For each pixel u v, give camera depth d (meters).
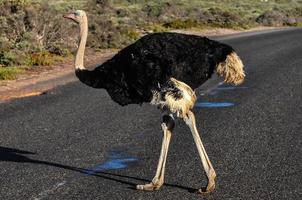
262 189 16.56
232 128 24.00
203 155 16.17
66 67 44.53
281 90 32.66
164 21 99.69
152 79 16.02
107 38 59.56
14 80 38.28
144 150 20.84
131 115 27.09
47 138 22.75
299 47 56.97
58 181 17.50
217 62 15.60
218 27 96.38
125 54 16.58
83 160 19.70
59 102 30.44
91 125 24.98
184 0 160.62
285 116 26.08
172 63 15.71
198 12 112.50
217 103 29.55
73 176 17.98
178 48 15.81
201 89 33.75
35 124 25.19
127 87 16.72
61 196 16.19
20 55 45.12
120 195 16.20
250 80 36.41
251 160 19.39
